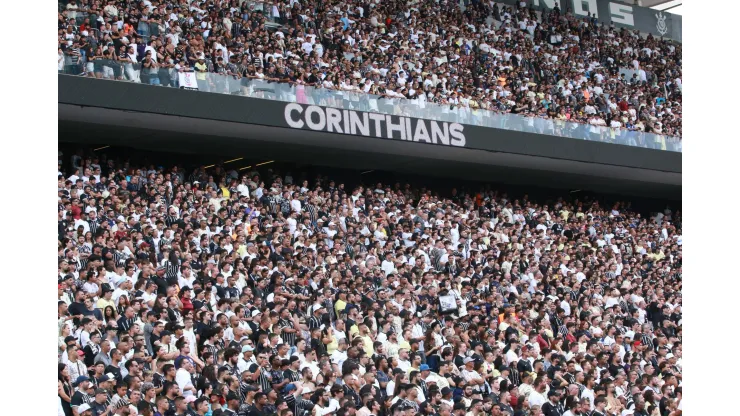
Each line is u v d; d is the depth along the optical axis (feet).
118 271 85.10
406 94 133.80
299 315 89.35
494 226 131.34
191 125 120.37
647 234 150.71
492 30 160.86
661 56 179.52
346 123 126.72
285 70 124.88
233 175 119.85
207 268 91.56
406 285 101.76
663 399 98.12
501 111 140.97
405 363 88.38
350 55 135.03
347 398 77.92
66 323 74.18
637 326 114.52
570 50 167.94
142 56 114.21
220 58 119.24
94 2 111.65
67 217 92.53
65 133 120.57
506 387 87.45
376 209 119.96
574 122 147.74
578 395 91.97
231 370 77.51
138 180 108.58
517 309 107.34
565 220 144.15
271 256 99.55
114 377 73.31
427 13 153.69
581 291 119.03
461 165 147.33
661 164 155.12
